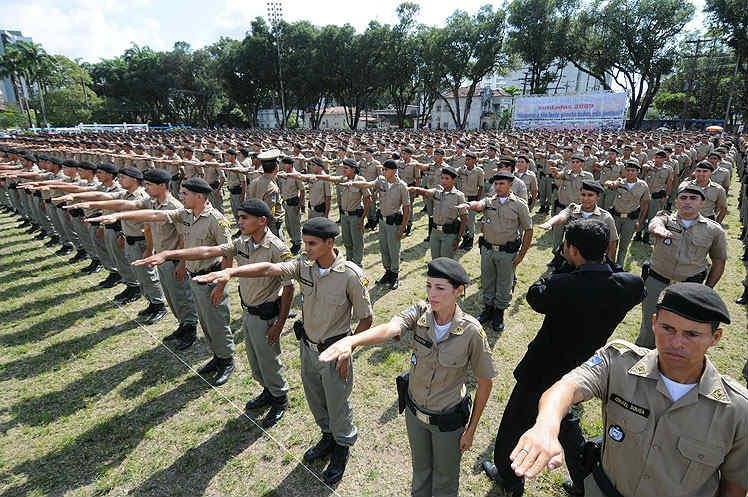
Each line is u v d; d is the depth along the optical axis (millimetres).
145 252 5512
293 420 3947
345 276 3084
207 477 3334
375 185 6949
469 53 42438
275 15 44812
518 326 5613
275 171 7688
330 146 20906
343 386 3184
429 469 2818
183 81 61562
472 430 2600
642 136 23906
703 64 42344
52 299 6609
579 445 2889
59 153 15641
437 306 2379
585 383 1748
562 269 2918
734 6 33250
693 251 4293
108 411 4098
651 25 37438
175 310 5203
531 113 37312
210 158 12164
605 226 2648
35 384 4531
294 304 6422
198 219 4344
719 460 1561
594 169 11367
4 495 3191
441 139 23703
